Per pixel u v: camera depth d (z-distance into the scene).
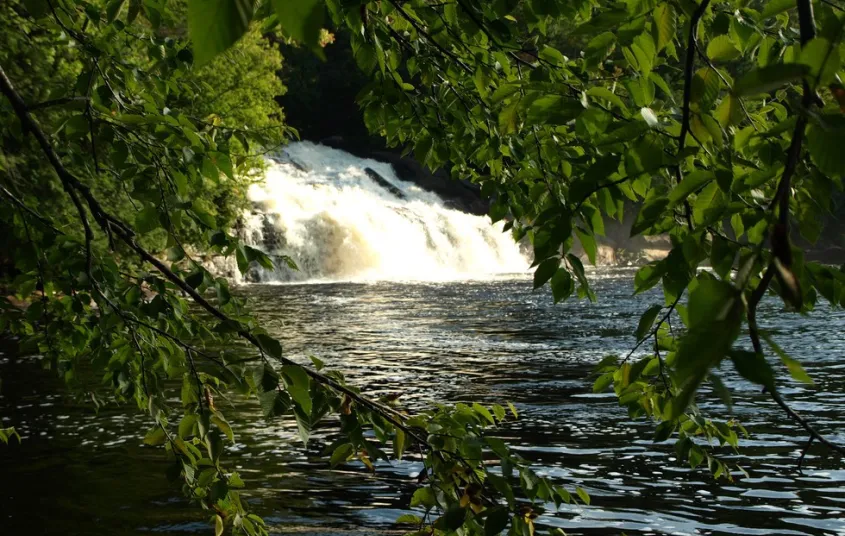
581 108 1.84
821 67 0.90
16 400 13.24
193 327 3.57
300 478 9.65
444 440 3.01
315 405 2.93
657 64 2.34
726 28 2.33
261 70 29.92
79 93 3.35
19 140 3.43
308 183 44.75
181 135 3.16
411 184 48.78
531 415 12.68
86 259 3.40
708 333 0.78
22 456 10.24
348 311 26.38
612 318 24.31
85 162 3.40
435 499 2.91
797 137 1.00
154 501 8.66
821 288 1.65
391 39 3.52
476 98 3.69
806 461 10.42
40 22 3.72
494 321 23.95
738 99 1.43
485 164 3.83
